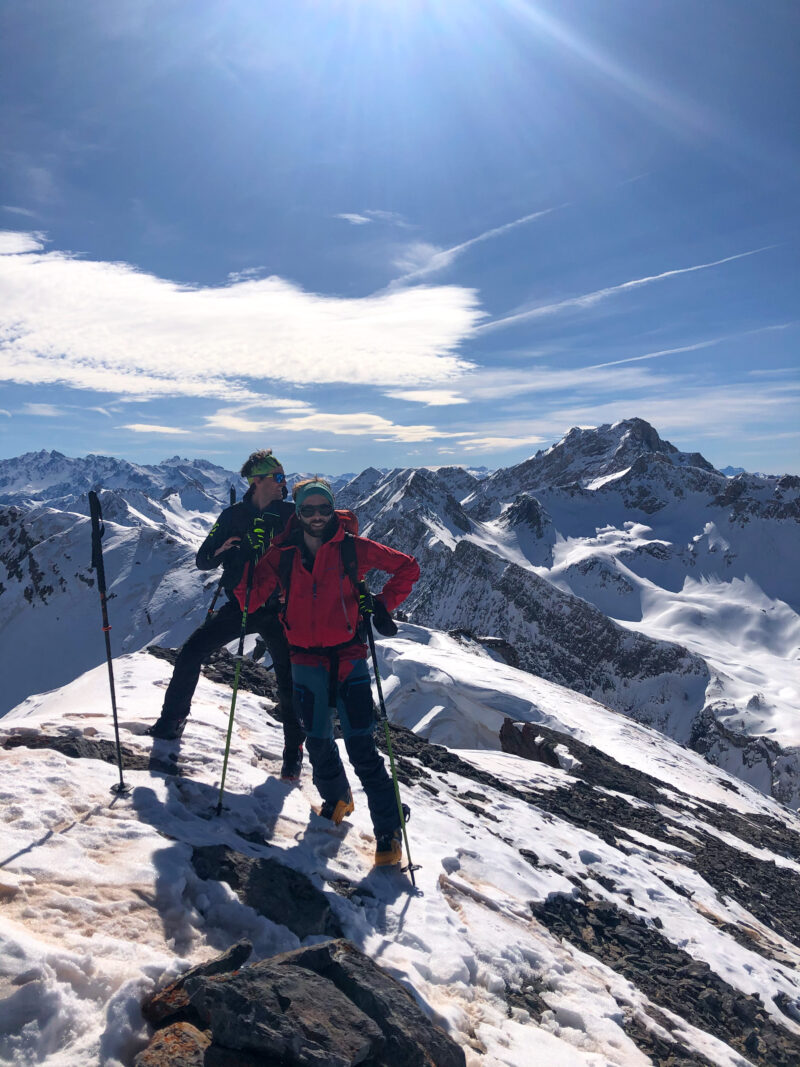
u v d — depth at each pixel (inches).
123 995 110.0
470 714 1138.0
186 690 233.5
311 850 192.7
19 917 124.0
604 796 502.0
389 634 200.8
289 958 125.8
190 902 143.9
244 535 224.8
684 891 323.3
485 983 163.3
